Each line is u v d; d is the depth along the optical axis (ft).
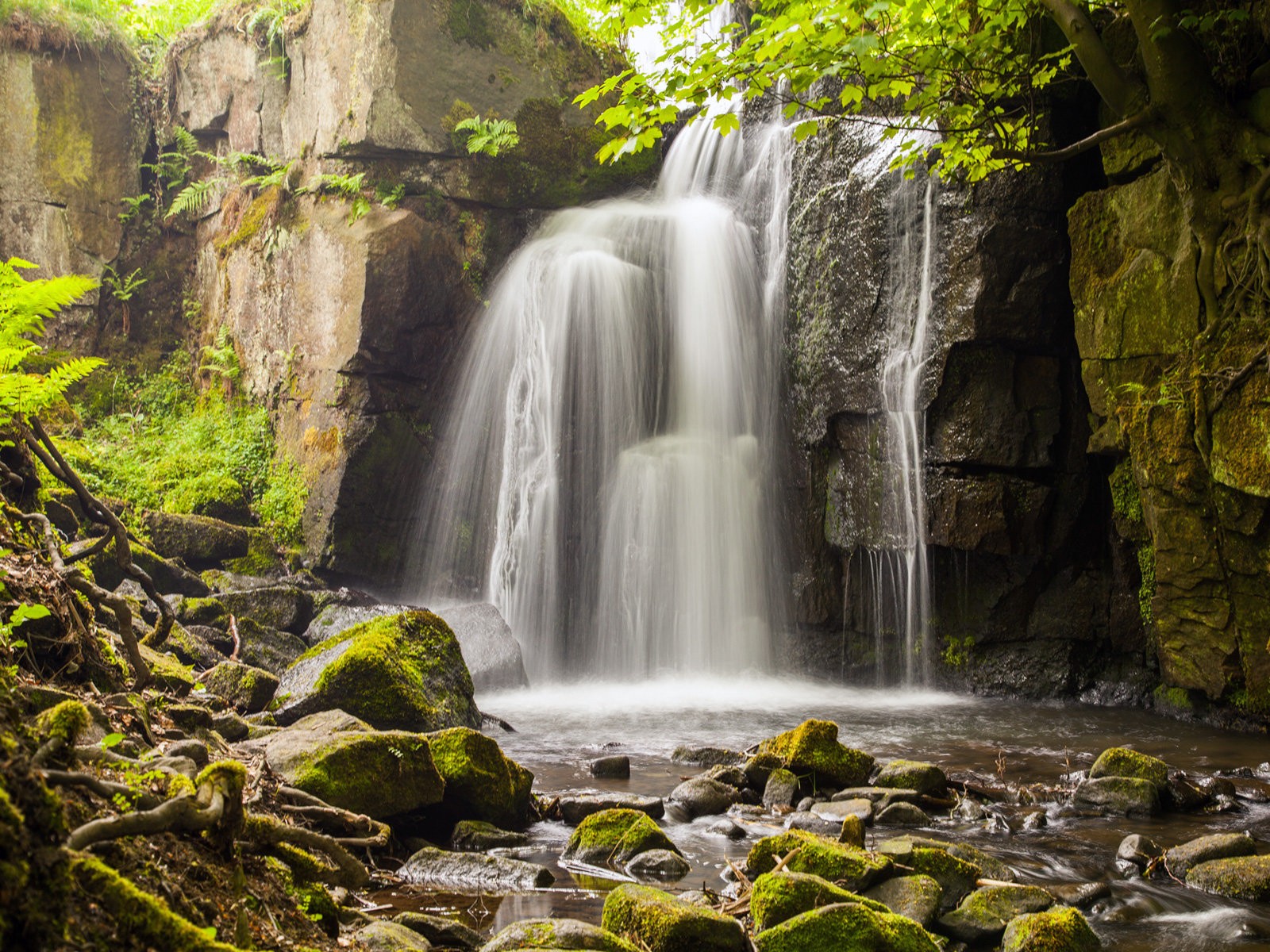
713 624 47.37
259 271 52.85
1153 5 30.50
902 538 42.14
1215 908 16.96
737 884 17.03
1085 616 41.11
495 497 49.52
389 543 48.62
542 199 52.13
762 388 48.24
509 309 50.26
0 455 21.71
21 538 18.74
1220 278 31.94
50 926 7.14
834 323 44.24
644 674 47.34
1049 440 40.24
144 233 57.82
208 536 46.68
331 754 17.65
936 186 40.22
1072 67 37.68
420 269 48.42
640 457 48.65
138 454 51.11
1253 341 30.73
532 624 47.65
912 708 38.99
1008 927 15.24
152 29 59.98
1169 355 33.96
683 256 50.47
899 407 41.70
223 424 53.42
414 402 49.11
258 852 11.78
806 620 46.32
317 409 49.06
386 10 48.03
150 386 56.18
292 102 52.37
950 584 42.96
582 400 48.67
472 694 29.71
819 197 45.06
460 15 49.83
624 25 32.86
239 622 35.55
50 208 54.65
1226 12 30.01
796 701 40.60
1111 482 39.34
